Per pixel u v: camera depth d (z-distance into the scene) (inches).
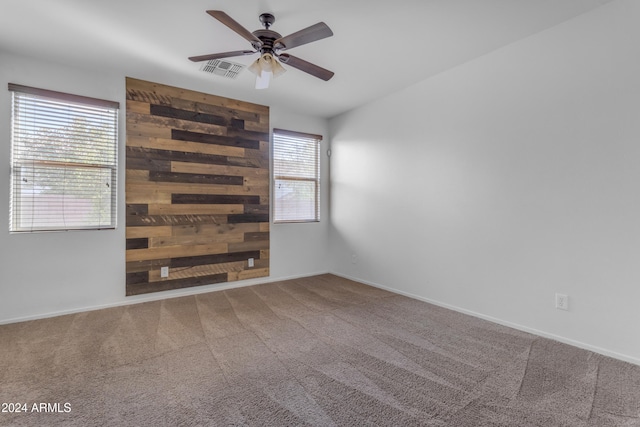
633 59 80.3
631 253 81.5
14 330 102.6
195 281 146.0
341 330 104.5
